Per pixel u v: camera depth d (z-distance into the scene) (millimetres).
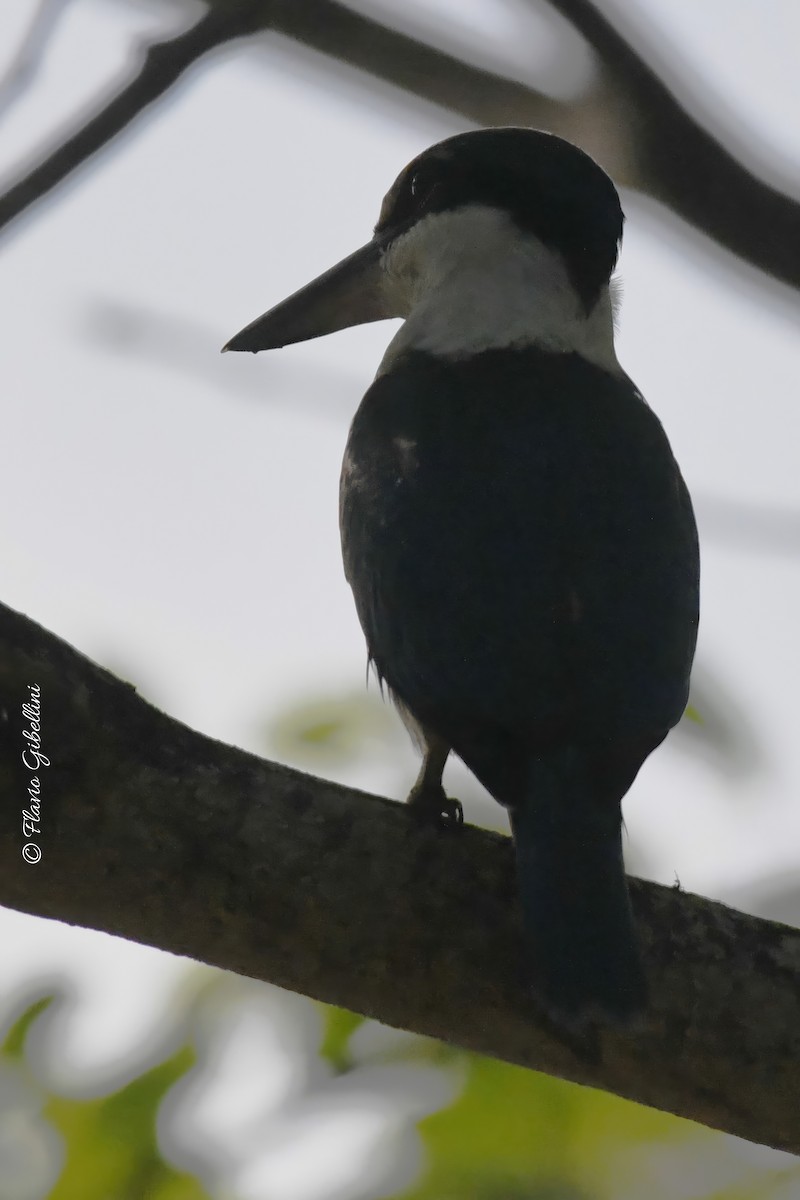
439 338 8656
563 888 6297
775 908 9172
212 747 6395
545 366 8352
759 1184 9148
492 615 6922
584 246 8977
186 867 6227
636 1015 6086
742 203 7160
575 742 6621
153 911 6273
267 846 6277
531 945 6227
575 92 7262
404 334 8898
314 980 6387
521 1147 9031
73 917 6332
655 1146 9070
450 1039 6527
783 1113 6410
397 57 7332
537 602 6934
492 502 7309
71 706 6207
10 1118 8984
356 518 7711
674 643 7051
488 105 7367
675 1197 9102
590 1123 9055
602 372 8484
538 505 7297
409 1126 9039
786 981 6414
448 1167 8969
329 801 6410
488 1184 8938
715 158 7160
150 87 6977
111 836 6191
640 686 6801
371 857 6367
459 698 6816
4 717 6148
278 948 6320
